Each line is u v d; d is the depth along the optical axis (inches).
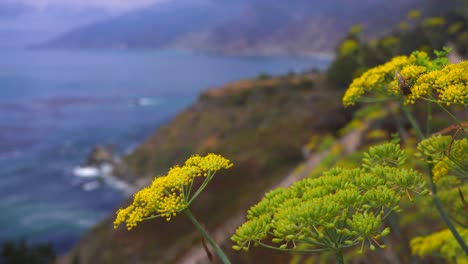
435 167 123.0
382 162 122.0
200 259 627.2
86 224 3457.2
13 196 4106.8
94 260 1617.9
